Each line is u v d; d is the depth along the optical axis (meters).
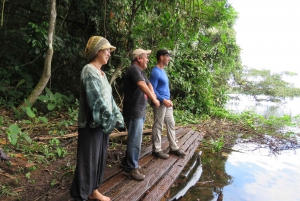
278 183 3.29
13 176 2.49
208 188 3.02
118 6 5.35
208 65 8.45
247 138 5.70
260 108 12.91
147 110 6.03
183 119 6.68
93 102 1.64
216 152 4.52
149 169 2.83
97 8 5.37
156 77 2.93
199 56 7.98
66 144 3.54
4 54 5.46
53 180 2.51
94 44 1.75
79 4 5.29
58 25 5.55
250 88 15.71
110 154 3.38
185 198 2.71
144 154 3.29
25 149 3.06
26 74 5.48
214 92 9.62
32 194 2.24
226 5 4.74
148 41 5.19
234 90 15.62
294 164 4.08
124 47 5.67
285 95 15.52
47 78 4.40
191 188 2.98
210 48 7.84
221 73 11.80
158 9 4.57
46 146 3.23
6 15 5.53
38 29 4.44
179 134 4.84
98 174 1.89
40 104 5.02
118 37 5.60
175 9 4.31
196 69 7.94
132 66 2.45
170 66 6.92
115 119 1.73
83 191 1.75
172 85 7.45
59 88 6.31
